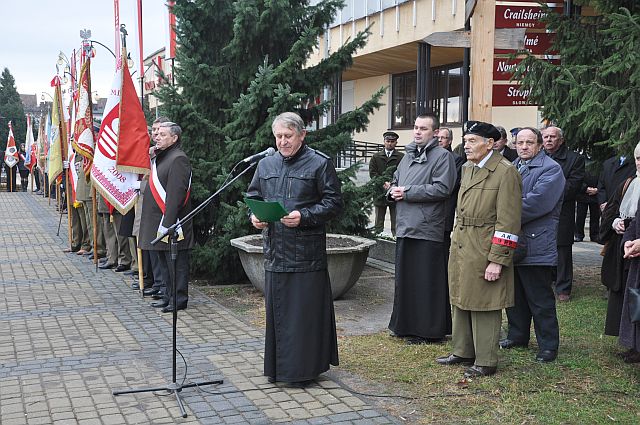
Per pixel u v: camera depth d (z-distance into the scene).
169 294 7.13
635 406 4.41
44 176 24.30
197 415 4.28
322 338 4.82
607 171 7.27
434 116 5.85
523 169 5.43
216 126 8.66
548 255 5.25
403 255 5.86
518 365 5.21
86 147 9.56
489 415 4.26
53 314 6.96
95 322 6.63
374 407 4.41
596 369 5.12
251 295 7.90
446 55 20.30
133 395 4.63
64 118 12.01
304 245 4.71
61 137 11.89
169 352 5.64
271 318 4.79
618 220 5.33
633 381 4.87
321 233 4.80
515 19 7.75
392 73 24.97
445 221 5.86
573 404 4.43
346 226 8.73
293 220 4.55
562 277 7.41
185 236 7.04
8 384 4.84
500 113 19.03
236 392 4.69
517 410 4.34
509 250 4.74
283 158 4.84
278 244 4.71
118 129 7.86
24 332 6.25
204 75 8.55
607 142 6.68
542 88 7.43
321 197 4.80
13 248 11.88
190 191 7.81
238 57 8.66
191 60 8.42
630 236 5.05
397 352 5.60
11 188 27.59
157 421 4.19
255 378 4.99
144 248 7.00
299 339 4.72
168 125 6.98
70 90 12.22
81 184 10.54
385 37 20.28
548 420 4.17
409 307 5.88
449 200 5.94
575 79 7.11
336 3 8.84
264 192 4.87
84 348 5.74
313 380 4.91
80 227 11.29
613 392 4.65
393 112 25.16
